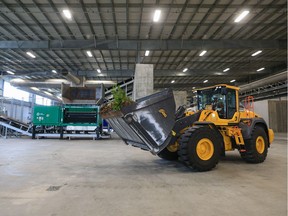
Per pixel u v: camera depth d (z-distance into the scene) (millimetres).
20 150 7613
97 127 12922
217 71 16578
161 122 4051
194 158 4297
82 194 3006
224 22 9422
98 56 13945
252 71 16531
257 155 5348
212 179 3848
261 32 10352
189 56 13758
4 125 13000
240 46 11109
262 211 2467
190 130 4438
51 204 2629
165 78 19391
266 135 5770
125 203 2682
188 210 2480
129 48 11109
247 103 6438
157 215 2342
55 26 9969
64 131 13367
